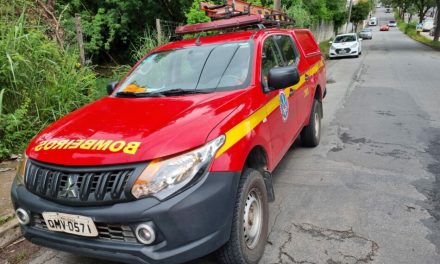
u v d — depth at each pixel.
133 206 2.31
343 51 22.83
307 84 5.30
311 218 3.77
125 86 3.95
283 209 3.99
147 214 2.29
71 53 7.39
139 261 2.37
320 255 3.15
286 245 3.32
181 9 12.83
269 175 3.43
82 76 6.86
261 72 3.65
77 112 3.40
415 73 14.27
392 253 3.13
